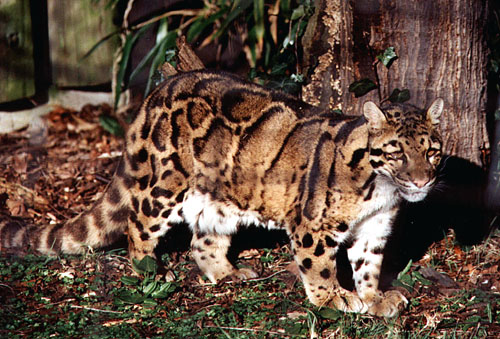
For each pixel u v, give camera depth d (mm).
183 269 7887
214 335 6414
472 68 7949
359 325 6582
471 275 7578
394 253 8047
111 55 12914
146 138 7289
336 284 6930
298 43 8594
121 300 6992
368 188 6508
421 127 6328
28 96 12328
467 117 8062
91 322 6633
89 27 12703
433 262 7793
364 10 7727
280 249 8336
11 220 8469
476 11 7824
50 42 12617
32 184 10070
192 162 7211
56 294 7129
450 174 8180
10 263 7766
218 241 7746
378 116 6344
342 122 6703
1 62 11977
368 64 7855
